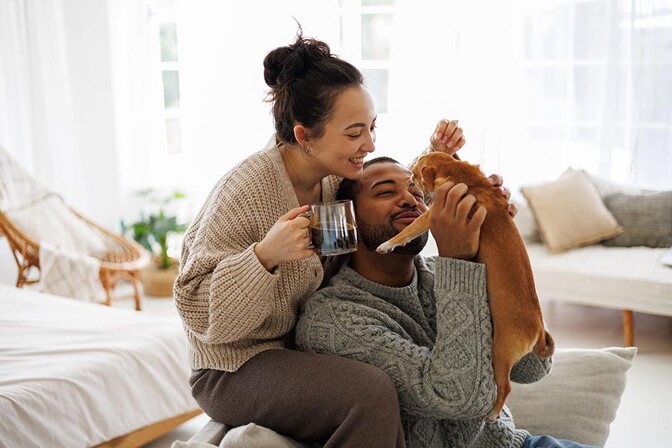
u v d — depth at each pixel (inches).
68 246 176.7
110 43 205.6
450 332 58.7
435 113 194.4
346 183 70.1
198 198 218.7
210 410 67.2
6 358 107.9
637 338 160.1
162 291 197.9
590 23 183.8
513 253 57.3
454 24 190.7
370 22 194.4
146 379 111.7
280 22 201.3
